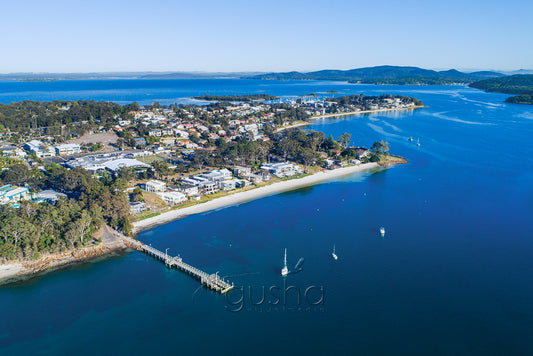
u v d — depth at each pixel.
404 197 193.88
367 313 101.62
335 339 92.88
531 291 109.94
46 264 129.12
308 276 119.06
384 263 126.44
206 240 146.12
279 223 161.38
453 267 123.31
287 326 97.88
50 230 137.50
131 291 114.62
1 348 91.81
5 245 126.44
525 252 132.62
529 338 91.81
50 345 92.69
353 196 196.50
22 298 111.00
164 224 162.12
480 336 92.69
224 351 90.06
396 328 95.88
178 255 133.38
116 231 153.50
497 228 153.12
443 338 92.19
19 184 194.12
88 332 97.00
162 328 98.25
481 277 117.31
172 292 114.00
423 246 138.12
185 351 90.00
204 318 101.94
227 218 167.88
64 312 104.88
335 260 128.38
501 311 101.50
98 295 112.56
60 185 192.00
